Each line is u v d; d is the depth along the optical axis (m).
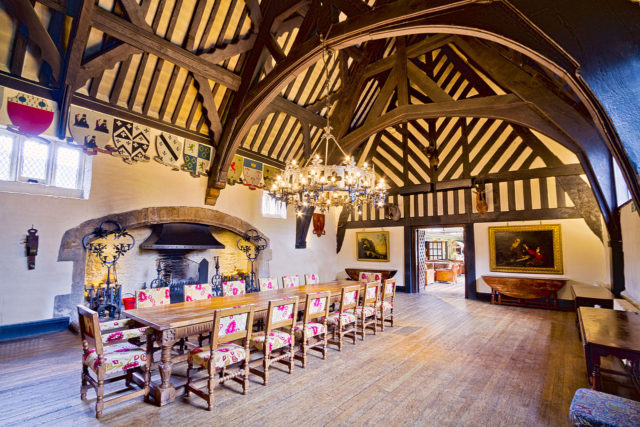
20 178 4.75
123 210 5.59
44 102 4.77
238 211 7.57
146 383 2.92
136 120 5.75
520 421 2.60
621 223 5.47
